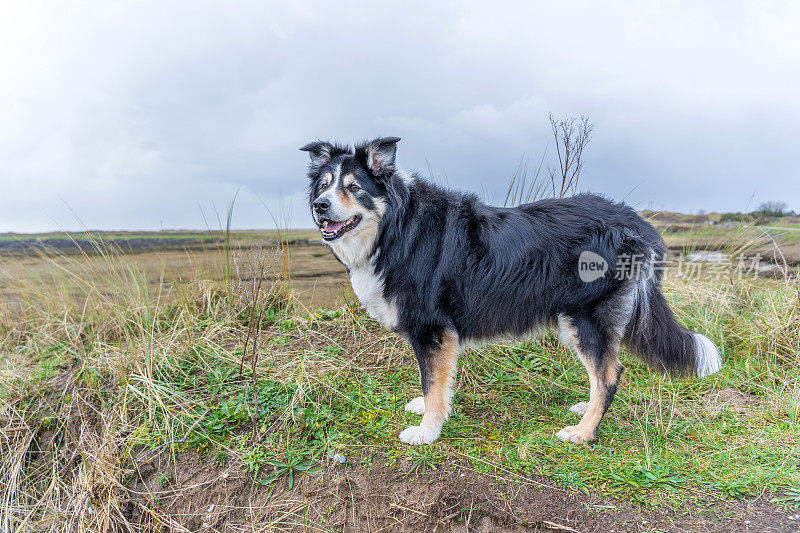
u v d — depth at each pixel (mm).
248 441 3191
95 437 3422
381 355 4125
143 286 5121
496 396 3686
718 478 2643
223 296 5031
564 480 2662
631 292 3027
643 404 3543
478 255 3092
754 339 4223
